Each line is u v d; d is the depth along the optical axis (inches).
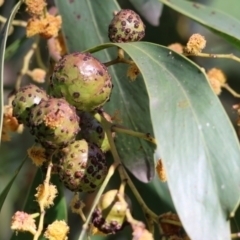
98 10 8.9
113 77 8.5
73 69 6.5
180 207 5.6
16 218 6.4
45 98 6.9
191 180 5.7
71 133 6.3
